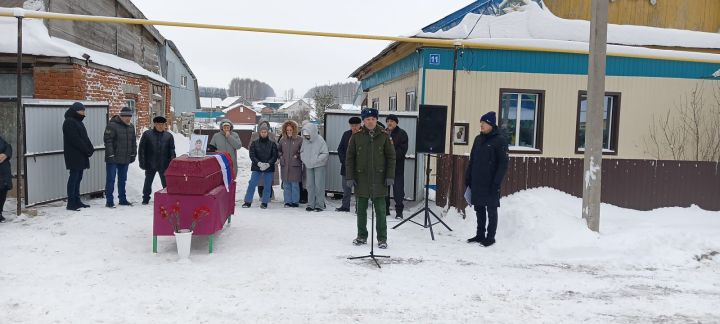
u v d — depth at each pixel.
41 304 4.62
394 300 5.02
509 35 11.86
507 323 4.53
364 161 6.91
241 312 4.59
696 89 12.59
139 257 6.23
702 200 9.23
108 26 13.57
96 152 9.92
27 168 8.41
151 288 5.13
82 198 9.93
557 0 12.67
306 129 9.42
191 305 4.71
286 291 5.16
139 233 7.36
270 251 6.64
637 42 12.50
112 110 12.27
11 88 10.16
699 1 13.36
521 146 12.23
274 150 9.82
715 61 11.71
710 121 12.63
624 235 7.15
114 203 9.52
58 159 9.13
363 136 6.95
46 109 8.82
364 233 7.17
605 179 9.02
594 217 7.32
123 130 9.11
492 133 7.21
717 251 6.88
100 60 11.50
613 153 12.47
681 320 4.69
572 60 11.98
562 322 4.59
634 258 6.71
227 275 5.61
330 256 6.50
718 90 12.64
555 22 12.08
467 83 11.63
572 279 5.85
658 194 9.14
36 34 9.98
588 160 7.40
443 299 5.09
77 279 5.34
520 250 7.01
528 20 12.00
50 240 6.84
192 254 6.43
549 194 8.73
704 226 8.15
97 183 9.98
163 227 6.37
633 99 12.43
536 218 7.48
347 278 5.63
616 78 12.34
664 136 12.55
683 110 12.59
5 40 9.62
